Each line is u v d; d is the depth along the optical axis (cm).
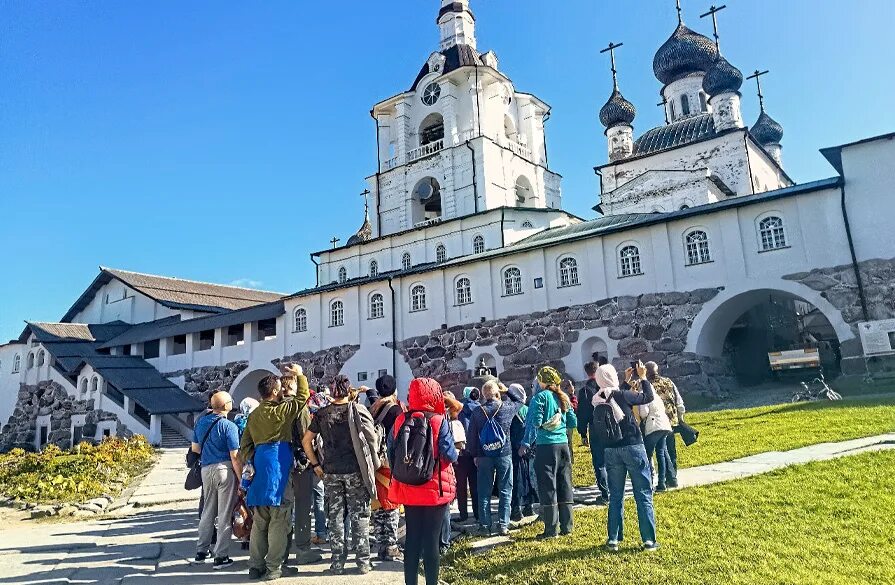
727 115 3756
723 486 941
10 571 774
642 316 2562
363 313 3541
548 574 672
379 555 809
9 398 4656
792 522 745
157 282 5178
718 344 2580
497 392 945
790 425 1438
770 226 2344
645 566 652
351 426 748
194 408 3819
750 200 2362
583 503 1012
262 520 732
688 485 996
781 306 3219
